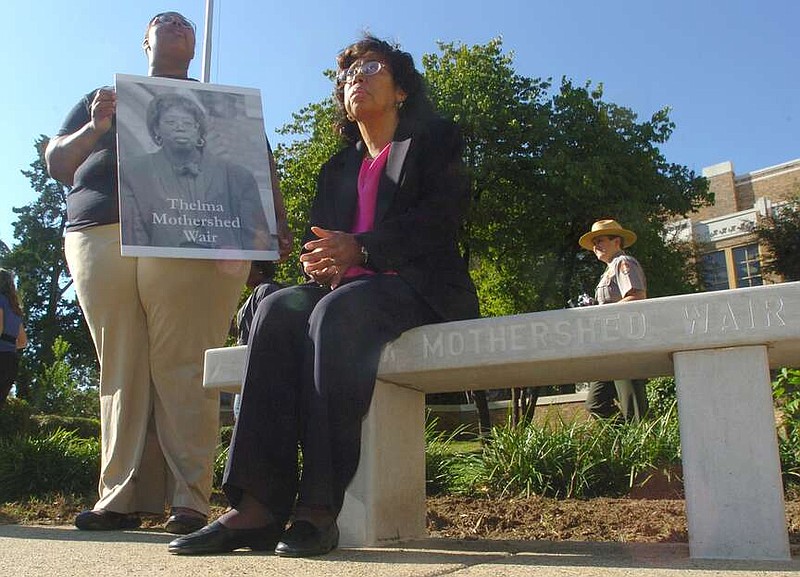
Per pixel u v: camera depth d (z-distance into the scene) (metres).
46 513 4.38
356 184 2.77
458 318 2.53
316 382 2.13
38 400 14.97
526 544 2.44
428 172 2.58
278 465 2.21
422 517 2.70
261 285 4.77
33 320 37.00
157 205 2.98
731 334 2.04
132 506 3.18
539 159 17.31
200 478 3.05
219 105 3.21
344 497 2.29
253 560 1.95
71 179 3.31
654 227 18.31
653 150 18.44
